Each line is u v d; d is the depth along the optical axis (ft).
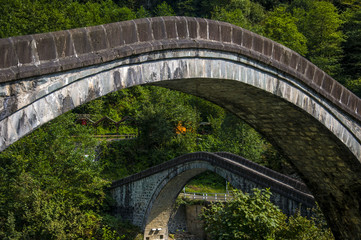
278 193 64.80
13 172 66.90
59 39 20.16
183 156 86.33
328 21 163.73
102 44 22.17
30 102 18.79
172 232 109.19
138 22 24.07
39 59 19.29
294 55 33.19
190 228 110.93
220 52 28.22
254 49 30.45
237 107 37.55
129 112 147.95
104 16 164.96
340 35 161.07
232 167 74.69
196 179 127.75
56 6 129.59
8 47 18.11
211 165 80.28
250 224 41.86
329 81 35.81
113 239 83.41
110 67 22.45
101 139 129.39
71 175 75.31
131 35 23.65
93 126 136.56
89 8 161.89
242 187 72.90
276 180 70.79
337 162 39.34
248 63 29.99
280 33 155.94
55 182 71.56
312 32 166.30
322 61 152.05
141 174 96.07
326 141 37.47
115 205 102.06
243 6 191.72
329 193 42.86
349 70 159.33
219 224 44.75
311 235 44.32
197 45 26.58
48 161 73.10
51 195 70.64
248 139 117.91
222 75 28.66
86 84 21.39
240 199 43.45
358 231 41.78
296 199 61.26
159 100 130.11
